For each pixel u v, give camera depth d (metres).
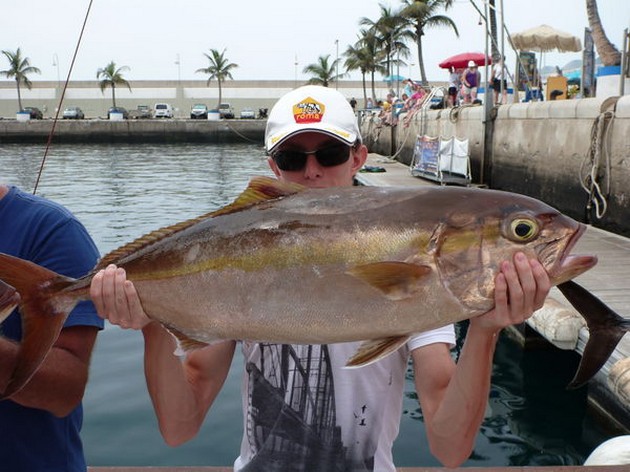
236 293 1.94
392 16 48.16
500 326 1.80
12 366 1.91
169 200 23.58
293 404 2.19
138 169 35.56
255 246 1.94
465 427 1.97
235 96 72.06
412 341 2.15
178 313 2.00
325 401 2.18
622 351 5.73
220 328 1.98
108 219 19.27
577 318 6.55
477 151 19.48
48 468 2.04
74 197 24.34
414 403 6.20
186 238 2.02
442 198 1.89
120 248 2.08
